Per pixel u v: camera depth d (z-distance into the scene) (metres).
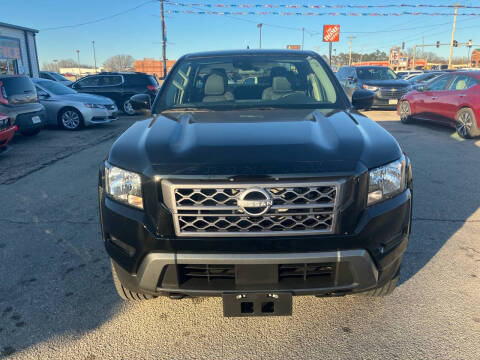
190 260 1.92
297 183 1.86
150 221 1.98
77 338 2.33
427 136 8.82
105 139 8.97
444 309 2.54
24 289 2.84
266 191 1.86
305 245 1.92
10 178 5.70
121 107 14.41
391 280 2.41
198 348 2.24
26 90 8.88
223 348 2.24
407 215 2.15
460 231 3.72
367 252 1.99
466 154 6.96
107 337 2.34
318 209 1.90
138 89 14.27
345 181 1.90
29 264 3.20
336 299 2.67
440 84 9.64
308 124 2.45
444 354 2.15
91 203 4.61
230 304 2.01
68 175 5.83
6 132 6.82
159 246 1.96
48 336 2.35
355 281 2.00
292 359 2.14
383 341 2.26
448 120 9.04
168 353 2.21
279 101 3.15
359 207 1.95
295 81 3.32
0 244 3.55
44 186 5.29
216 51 3.77
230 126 2.42
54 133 9.92
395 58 72.94
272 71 3.40
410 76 19.33
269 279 1.97
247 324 2.45
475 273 2.97
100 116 10.62
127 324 2.46
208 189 1.89
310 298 2.69
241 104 3.12
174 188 1.89
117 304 2.66
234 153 2.00
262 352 2.20
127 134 2.48
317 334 2.34
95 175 5.81
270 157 1.96
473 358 2.12
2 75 8.53
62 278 2.99
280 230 1.91
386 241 2.05
